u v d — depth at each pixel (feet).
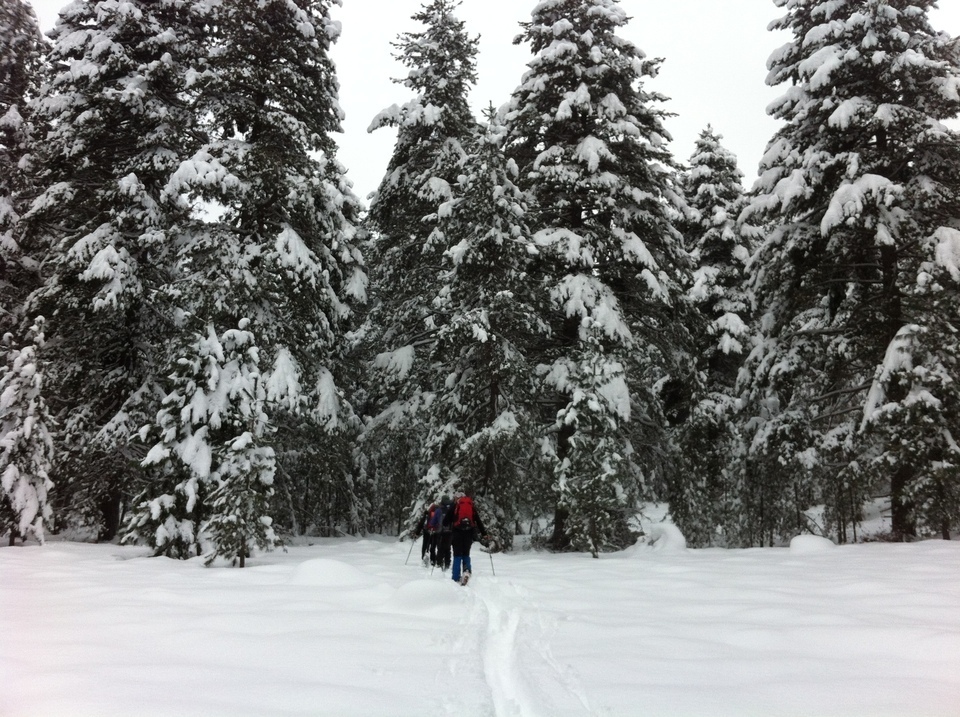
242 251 51.42
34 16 66.18
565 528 46.62
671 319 55.98
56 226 57.47
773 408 58.80
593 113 54.85
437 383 58.75
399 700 12.60
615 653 16.55
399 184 67.51
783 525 55.21
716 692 13.33
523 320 49.16
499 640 18.53
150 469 41.60
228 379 42.09
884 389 46.50
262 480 38.40
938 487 42.27
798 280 56.24
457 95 68.28
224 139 53.52
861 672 14.88
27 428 43.55
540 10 58.34
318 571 28.91
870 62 50.75
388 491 64.80
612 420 45.32
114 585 27.50
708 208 80.23
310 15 59.98
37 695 12.26
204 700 12.12
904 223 47.93
